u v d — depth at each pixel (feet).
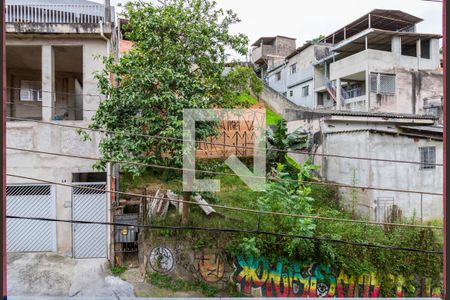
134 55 24.54
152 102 23.70
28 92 39.47
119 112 24.86
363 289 24.26
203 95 25.25
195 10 26.94
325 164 40.68
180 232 25.08
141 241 26.08
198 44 26.40
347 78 61.31
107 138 24.81
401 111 55.42
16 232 28.48
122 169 25.40
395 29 62.54
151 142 24.00
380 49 61.98
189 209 27.43
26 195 28.71
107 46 29.66
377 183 32.40
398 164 32.96
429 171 33.63
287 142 38.45
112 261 26.48
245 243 23.39
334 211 29.81
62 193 28.84
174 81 24.62
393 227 27.09
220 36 27.76
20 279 24.45
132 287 24.03
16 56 33.83
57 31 28.27
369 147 32.68
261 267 24.30
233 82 29.86
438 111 54.03
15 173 28.53
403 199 32.55
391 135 33.24
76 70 39.81
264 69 90.99
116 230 26.55
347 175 35.60
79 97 41.27
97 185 29.12
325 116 42.65
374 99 54.44
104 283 24.43
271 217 24.85
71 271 25.98
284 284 24.22
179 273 24.67
